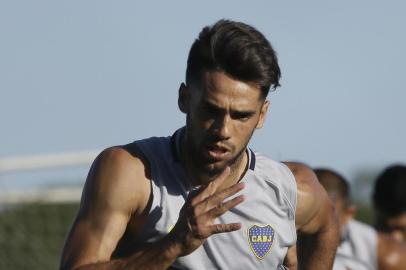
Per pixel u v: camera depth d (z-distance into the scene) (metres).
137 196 15.06
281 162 16.31
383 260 24.11
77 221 14.95
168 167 15.29
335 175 24.14
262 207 15.64
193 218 14.05
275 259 15.74
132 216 15.18
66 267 14.55
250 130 14.73
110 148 15.45
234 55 14.44
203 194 14.20
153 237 15.17
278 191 15.80
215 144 14.55
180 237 14.09
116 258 14.98
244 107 14.51
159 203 15.14
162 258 14.16
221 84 14.44
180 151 15.30
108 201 14.87
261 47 14.63
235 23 14.82
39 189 40.00
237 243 15.41
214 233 14.09
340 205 24.03
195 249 14.22
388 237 24.39
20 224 39.00
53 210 39.56
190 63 14.78
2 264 38.09
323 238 16.95
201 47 14.65
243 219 15.52
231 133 14.55
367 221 39.31
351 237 24.30
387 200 25.33
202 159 14.74
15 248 38.41
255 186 15.66
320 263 17.09
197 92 14.62
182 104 15.27
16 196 39.78
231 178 15.52
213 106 14.51
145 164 15.26
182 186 15.22
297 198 16.12
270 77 14.66
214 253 15.31
